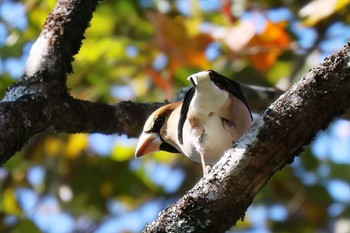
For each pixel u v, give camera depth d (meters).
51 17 7.29
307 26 10.62
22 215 13.47
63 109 7.07
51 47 7.09
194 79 7.09
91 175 13.73
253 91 9.27
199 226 5.80
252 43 10.80
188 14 12.09
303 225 13.95
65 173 13.62
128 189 13.97
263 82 12.37
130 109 8.32
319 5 10.51
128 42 11.98
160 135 8.52
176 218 5.84
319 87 5.85
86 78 12.08
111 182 13.86
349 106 5.92
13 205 13.65
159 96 12.43
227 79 7.46
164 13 11.74
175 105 8.64
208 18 11.93
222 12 11.12
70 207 13.74
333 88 5.83
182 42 11.11
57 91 6.98
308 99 5.85
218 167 5.91
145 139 8.49
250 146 5.86
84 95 11.91
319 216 13.88
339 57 5.88
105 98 12.08
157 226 5.85
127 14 12.09
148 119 8.46
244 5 11.70
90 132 7.71
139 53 11.98
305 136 5.87
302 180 13.88
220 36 11.09
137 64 12.02
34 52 7.09
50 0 11.36
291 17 11.73
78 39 7.32
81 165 13.68
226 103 7.24
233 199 5.85
